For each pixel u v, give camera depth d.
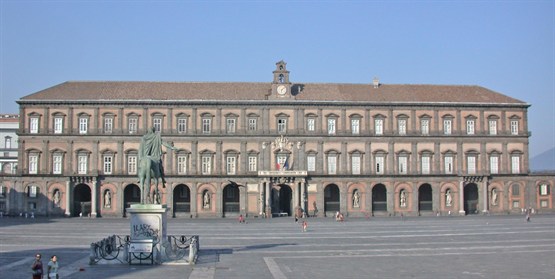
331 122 141.75
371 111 142.75
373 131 142.62
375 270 49.06
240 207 138.25
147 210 50.84
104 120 137.88
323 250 63.84
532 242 72.94
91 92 140.88
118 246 59.34
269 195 137.75
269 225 108.00
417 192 142.75
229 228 99.12
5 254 58.78
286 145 140.12
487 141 145.62
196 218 135.62
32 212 135.25
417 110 144.12
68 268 48.28
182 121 139.12
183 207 140.00
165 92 142.00
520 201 146.00
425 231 91.44
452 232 89.00
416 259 56.31
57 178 135.50
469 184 146.12
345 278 44.88
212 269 48.50
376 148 142.50
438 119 144.62
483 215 141.62
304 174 138.25
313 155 140.75
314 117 141.38
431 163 143.88
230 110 140.00
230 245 69.06
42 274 38.91
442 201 143.50
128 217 135.50
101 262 50.78
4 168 192.12
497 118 146.50
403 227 101.00
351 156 141.75
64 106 137.38
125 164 137.25
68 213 134.88
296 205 138.38
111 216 135.88
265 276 45.41
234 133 139.38
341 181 140.62
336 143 141.50
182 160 138.88
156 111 138.50
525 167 146.88
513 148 146.62
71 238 77.44
